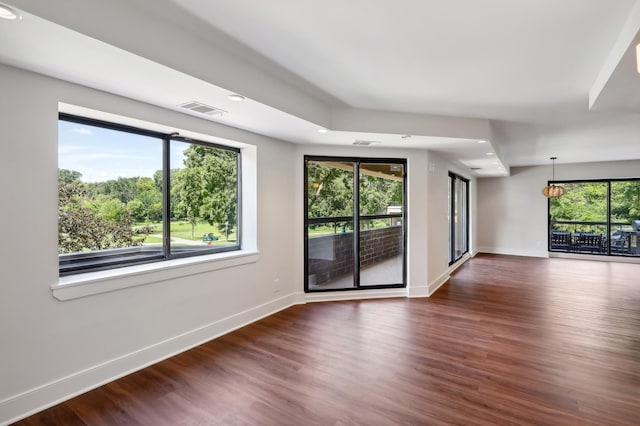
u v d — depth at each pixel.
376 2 1.74
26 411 2.04
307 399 2.22
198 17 1.91
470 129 4.08
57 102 2.15
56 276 2.18
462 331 3.42
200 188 3.43
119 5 1.72
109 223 2.70
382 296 4.73
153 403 2.18
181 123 2.92
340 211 4.72
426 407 2.12
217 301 3.32
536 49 2.27
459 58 2.43
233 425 1.96
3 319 1.95
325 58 2.45
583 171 8.16
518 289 5.21
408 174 4.77
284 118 3.09
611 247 8.02
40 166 2.09
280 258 4.15
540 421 1.97
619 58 2.06
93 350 2.37
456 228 7.32
